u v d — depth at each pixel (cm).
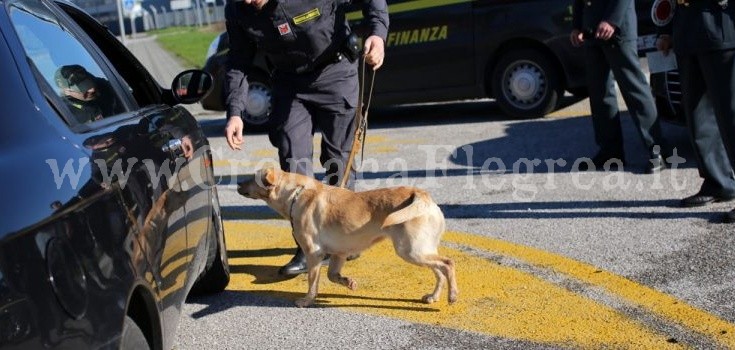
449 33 1040
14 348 213
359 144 519
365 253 572
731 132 566
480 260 544
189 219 385
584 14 724
